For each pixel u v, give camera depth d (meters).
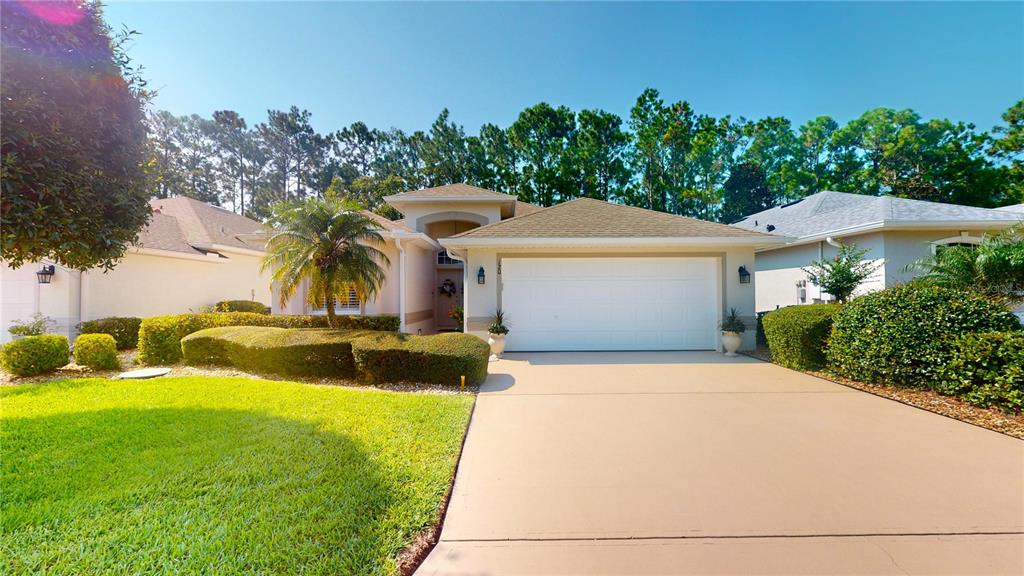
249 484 3.51
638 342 10.76
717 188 33.75
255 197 40.22
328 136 45.25
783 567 2.59
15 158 3.69
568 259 10.70
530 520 3.13
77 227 4.21
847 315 7.35
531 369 8.62
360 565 2.56
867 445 4.46
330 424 5.02
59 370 8.72
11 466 3.85
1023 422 4.93
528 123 31.67
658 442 4.65
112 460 3.97
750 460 4.14
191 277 15.15
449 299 17.69
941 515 3.11
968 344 5.56
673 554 2.73
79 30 4.20
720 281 10.55
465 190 17.38
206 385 7.11
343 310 13.39
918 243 11.10
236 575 2.42
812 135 34.47
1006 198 25.36
